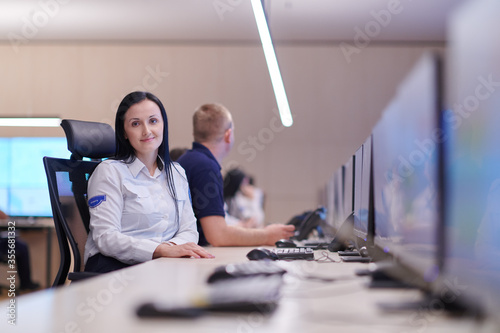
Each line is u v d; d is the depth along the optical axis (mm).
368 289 1196
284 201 7578
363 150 1984
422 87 1017
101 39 7734
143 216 2289
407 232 1189
